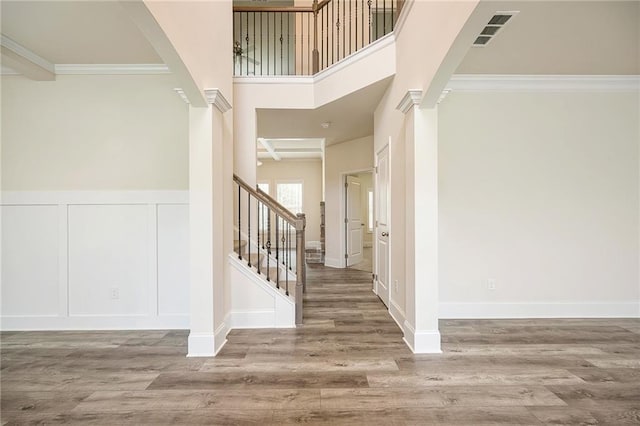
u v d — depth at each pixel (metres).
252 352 2.76
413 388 2.19
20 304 3.32
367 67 3.67
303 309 3.99
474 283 3.67
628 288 3.66
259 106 4.35
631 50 2.93
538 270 3.67
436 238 2.77
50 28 2.59
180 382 2.27
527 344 2.91
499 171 3.67
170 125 3.36
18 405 2.01
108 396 2.11
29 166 3.31
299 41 5.67
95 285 3.35
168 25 2.04
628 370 2.43
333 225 7.07
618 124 3.66
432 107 2.75
